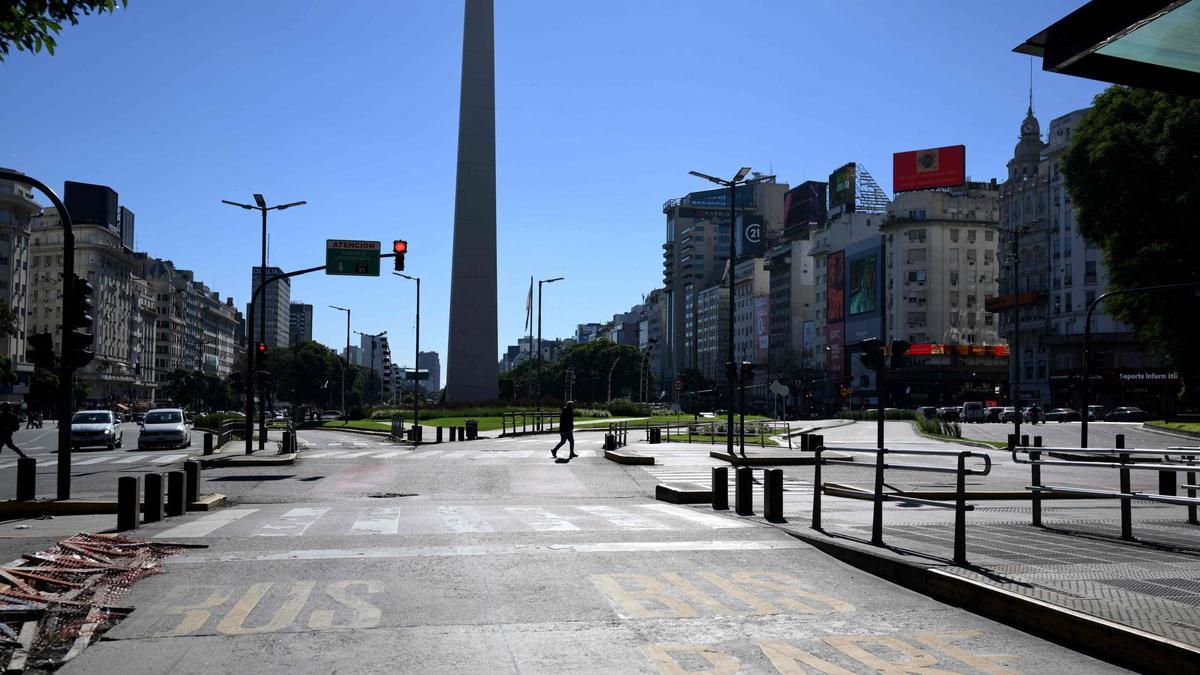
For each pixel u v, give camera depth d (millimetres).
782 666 5992
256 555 10023
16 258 109562
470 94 70688
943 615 7406
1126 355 86625
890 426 67312
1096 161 42500
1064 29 5758
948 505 9016
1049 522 12945
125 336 153250
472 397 71312
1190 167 40281
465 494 20062
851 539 10625
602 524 13047
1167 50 5590
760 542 11000
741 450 30828
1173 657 5664
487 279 71188
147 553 9992
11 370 75688
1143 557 9227
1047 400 95562
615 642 6559
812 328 144500
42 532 12195
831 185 143625
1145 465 9242
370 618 7227
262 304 35312
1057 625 6645
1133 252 43125
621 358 156125
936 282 117812
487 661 6102
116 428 40375
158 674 5828
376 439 53812
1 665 5848
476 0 70312
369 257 33062
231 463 28688
